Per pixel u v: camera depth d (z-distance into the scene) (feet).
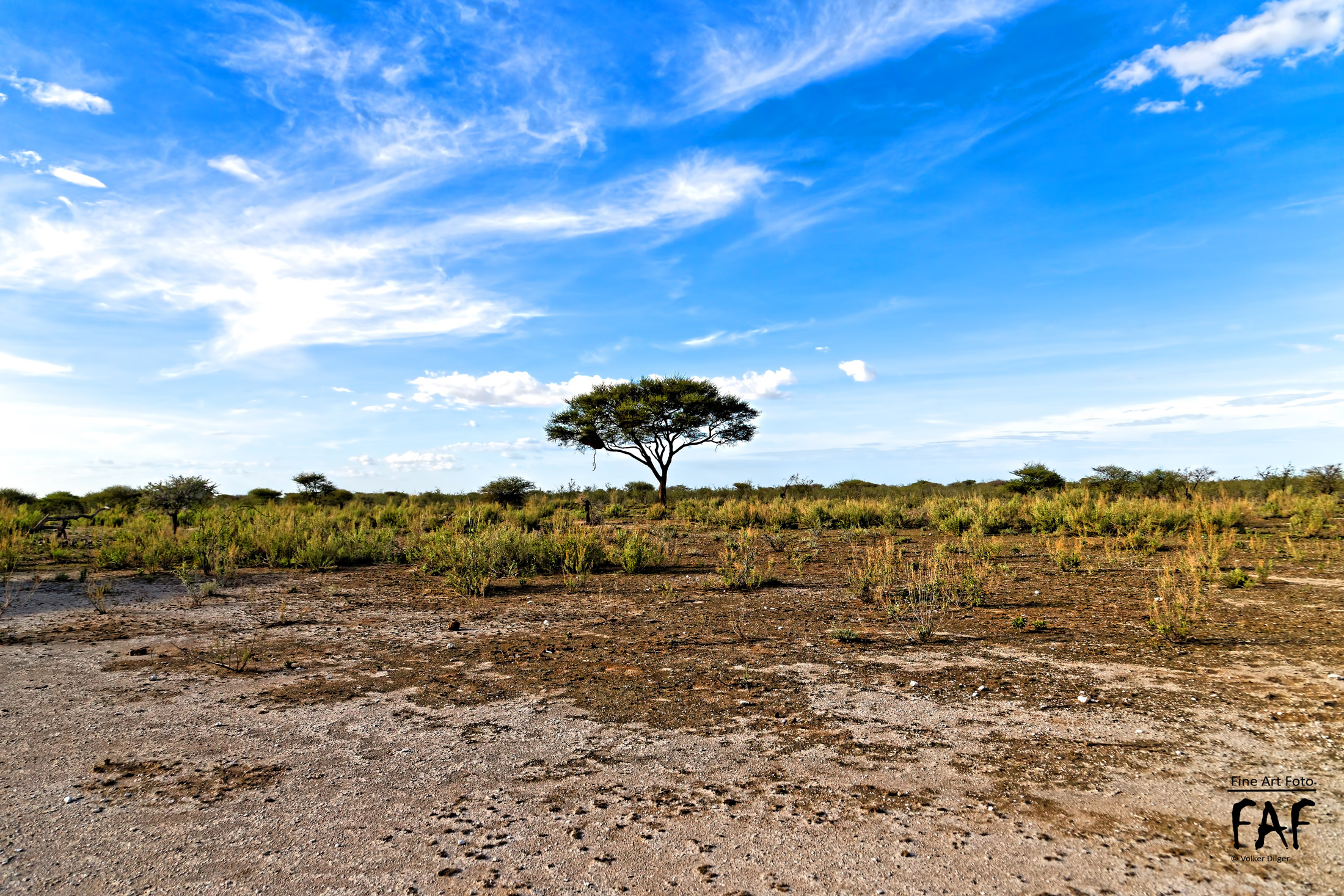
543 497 113.19
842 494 113.91
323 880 8.95
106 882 8.93
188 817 10.67
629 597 30.09
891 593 29.86
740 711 15.39
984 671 18.30
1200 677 17.48
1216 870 9.06
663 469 127.85
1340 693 15.96
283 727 14.57
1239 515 57.31
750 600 29.09
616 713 15.31
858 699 16.19
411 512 79.61
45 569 38.65
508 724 14.65
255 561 42.50
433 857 9.48
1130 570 35.35
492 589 32.68
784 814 10.63
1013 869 9.09
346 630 24.11
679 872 9.07
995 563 38.55
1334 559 37.45
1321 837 9.87
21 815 10.73
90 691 17.11
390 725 14.66
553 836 10.03
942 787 11.57
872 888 8.66
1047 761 12.60
